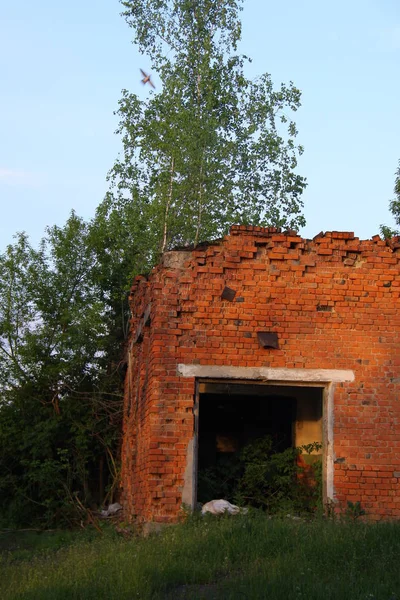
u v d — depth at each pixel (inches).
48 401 834.8
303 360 500.7
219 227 940.0
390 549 361.7
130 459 636.1
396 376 504.4
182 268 507.8
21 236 954.7
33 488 764.6
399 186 1021.8
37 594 333.4
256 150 962.1
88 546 478.3
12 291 930.7
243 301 504.7
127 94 970.7
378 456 493.7
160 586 333.7
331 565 346.0
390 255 517.7
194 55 965.8
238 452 583.8
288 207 979.3
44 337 887.7
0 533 700.7
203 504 505.4
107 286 983.6
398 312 513.0
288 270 509.7
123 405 786.2
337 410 496.7
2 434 804.0
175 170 920.3
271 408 681.6
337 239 515.2
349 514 478.9
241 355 498.6
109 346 888.3
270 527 421.1
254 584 319.6
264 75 992.2
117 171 965.8
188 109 936.3
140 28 969.5
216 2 976.9
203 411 694.5
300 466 561.0
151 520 476.4
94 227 976.3
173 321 499.2
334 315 508.1
